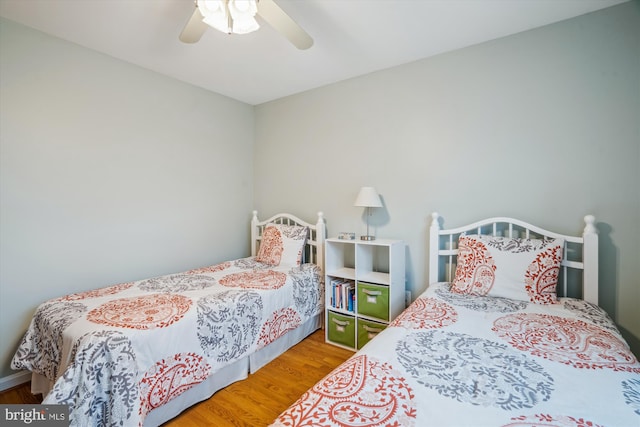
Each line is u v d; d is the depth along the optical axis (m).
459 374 1.06
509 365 1.11
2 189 1.89
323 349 2.50
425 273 2.50
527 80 2.06
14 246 1.94
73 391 1.26
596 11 1.84
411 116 2.52
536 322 1.49
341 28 2.02
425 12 1.85
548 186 2.00
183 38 1.65
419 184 2.50
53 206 2.10
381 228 2.71
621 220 1.80
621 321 1.80
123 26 1.98
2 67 1.88
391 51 2.33
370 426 0.80
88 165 2.27
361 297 2.43
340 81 2.91
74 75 2.18
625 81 1.78
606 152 1.83
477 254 2.02
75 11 1.82
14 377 1.96
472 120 2.26
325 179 3.06
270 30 2.04
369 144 2.75
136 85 2.54
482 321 1.53
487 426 0.80
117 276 2.44
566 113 1.94
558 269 1.80
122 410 1.33
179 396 1.68
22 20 1.90
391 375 1.05
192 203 2.99
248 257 3.46
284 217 3.36
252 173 3.62
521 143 2.09
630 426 0.80
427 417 0.84
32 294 2.02
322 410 0.87
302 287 2.57
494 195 2.19
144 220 2.61
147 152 2.62
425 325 1.49
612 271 1.83
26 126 1.98
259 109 3.57
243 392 1.90
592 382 1.00
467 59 2.27
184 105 2.90
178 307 1.78
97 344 1.33
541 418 0.83
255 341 2.09
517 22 1.96
